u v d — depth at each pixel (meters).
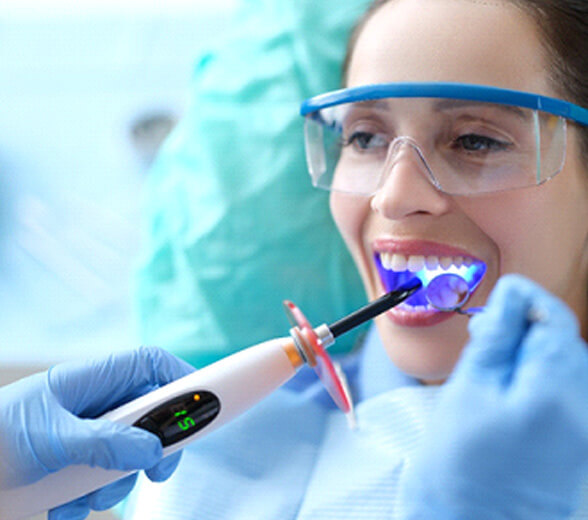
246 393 0.79
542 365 0.70
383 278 1.00
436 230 0.90
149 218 1.48
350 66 1.07
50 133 1.89
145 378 0.90
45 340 1.68
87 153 1.88
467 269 0.92
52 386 0.85
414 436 1.03
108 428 0.76
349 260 1.36
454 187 0.87
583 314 1.03
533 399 0.69
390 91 0.86
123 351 0.90
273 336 1.37
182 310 1.40
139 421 0.78
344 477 1.04
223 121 1.42
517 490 0.71
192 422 0.78
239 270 1.37
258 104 1.42
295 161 1.38
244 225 1.38
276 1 1.50
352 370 1.27
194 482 1.06
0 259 1.79
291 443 1.13
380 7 1.01
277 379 0.80
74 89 1.89
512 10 0.89
